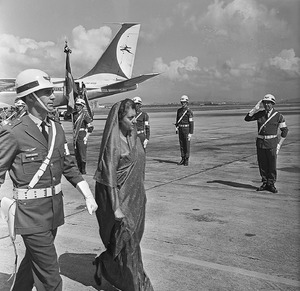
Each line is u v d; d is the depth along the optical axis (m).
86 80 28.02
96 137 16.11
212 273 3.01
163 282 2.86
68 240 3.76
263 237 3.75
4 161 2.20
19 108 5.50
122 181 2.54
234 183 6.44
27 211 2.26
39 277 2.34
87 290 2.79
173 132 18.27
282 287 2.76
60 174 2.39
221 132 17.72
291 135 14.98
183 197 5.45
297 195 5.48
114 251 2.56
